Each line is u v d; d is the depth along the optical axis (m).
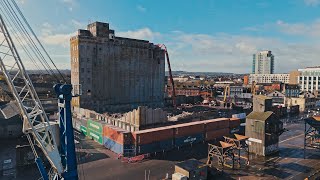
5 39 20.64
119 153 50.72
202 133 62.16
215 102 126.56
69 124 23.78
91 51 105.94
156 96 130.25
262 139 52.25
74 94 25.61
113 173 41.16
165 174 41.22
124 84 117.31
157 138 52.78
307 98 130.00
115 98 114.31
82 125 69.50
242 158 50.12
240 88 172.00
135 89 121.44
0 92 86.69
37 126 23.73
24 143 54.09
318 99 141.75
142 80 124.00
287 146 59.78
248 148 49.88
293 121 95.06
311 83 194.88
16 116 58.91
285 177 40.69
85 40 104.12
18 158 41.31
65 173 23.55
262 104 56.44
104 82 110.31
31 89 22.75
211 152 46.28
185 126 58.44
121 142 49.91
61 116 24.44
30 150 42.22
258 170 43.72
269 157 51.16
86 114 82.62
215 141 63.38
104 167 43.88
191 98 144.25
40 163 24.70
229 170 43.50
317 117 53.81
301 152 54.81
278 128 55.09
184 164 39.28
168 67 129.62
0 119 57.41
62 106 23.88
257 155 52.44
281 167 45.31
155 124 65.56
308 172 42.94
